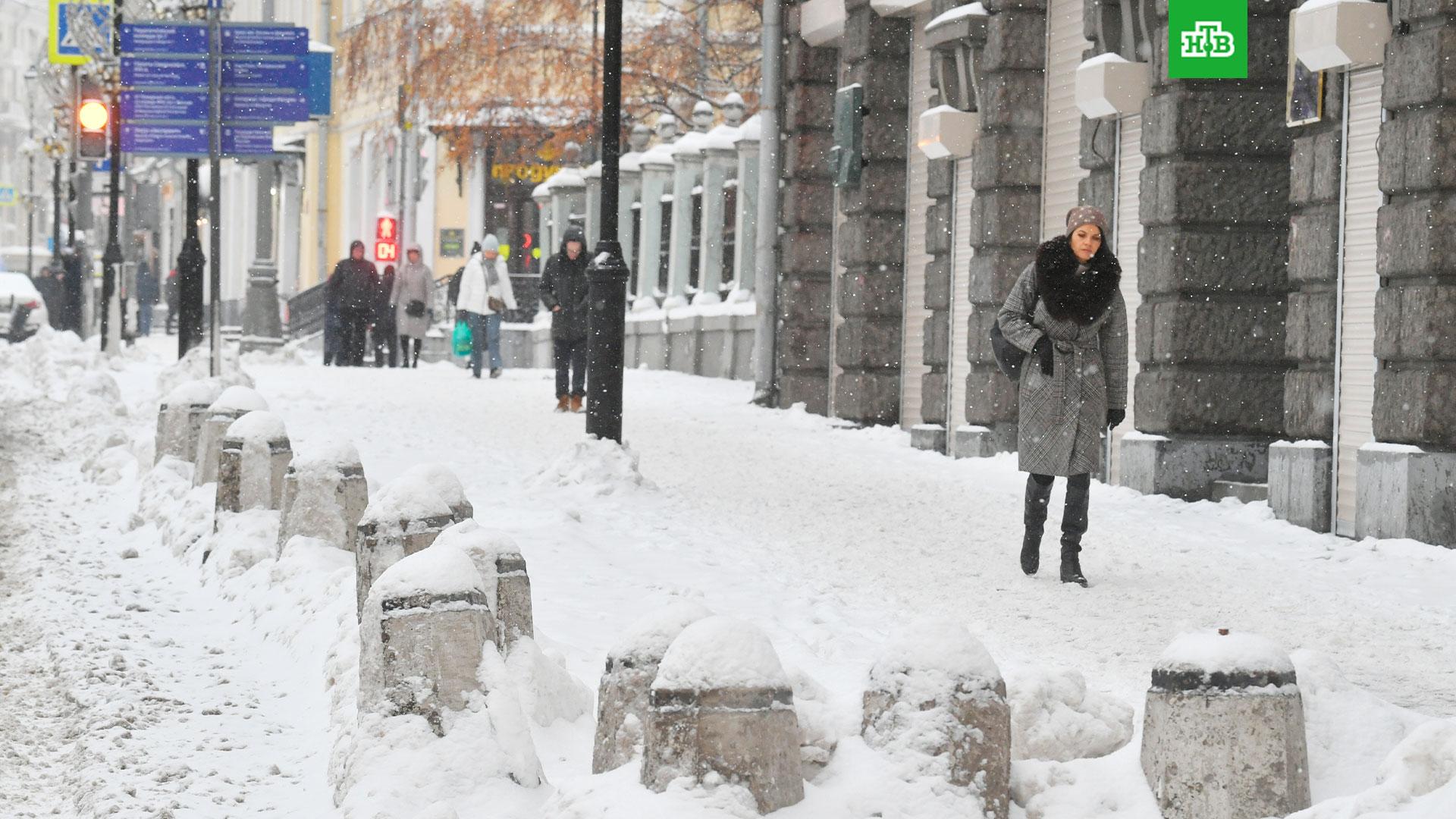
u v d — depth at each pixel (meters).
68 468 46.56
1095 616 25.91
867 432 55.59
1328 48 34.53
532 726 17.31
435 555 16.75
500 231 140.62
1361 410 35.03
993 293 47.91
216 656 23.47
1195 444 40.41
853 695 15.09
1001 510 37.16
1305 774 13.78
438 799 15.50
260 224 107.38
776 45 63.69
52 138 116.94
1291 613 26.17
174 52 49.78
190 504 33.09
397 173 145.75
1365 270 35.06
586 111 95.44
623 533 33.03
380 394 64.56
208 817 16.11
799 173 62.50
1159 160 41.12
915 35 56.66
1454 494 32.47
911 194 56.88
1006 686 15.13
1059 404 28.75
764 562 30.34
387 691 16.30
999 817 13.92
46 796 16.95
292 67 50.16
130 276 101.94
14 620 25.97
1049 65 47.78
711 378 76.50
